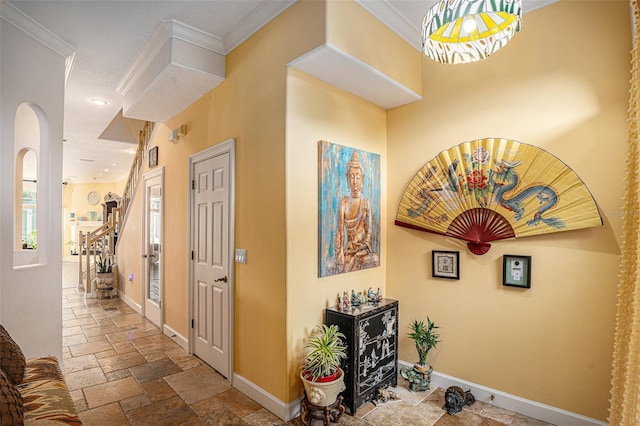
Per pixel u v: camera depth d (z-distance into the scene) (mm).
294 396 2334
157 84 3010
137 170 5234
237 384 2709
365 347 2445
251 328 2596
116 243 6402
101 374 2943
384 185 3152
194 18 2564
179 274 3701
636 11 1347
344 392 2383
